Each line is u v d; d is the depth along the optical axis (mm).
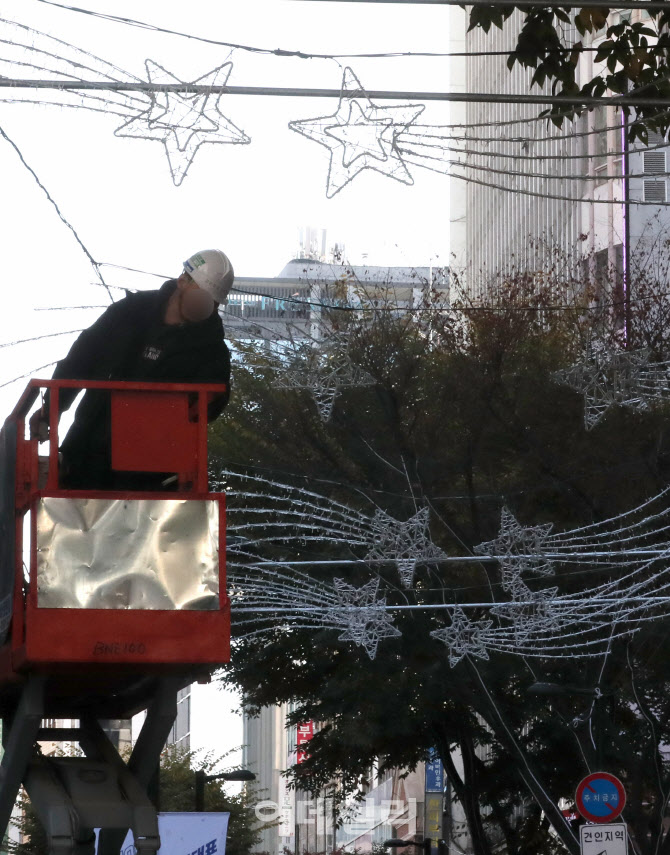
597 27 32875
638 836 56812
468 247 187375
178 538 16281
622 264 88125
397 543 43344
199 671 16656
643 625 53938
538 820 67188
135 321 18438
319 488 56500
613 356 37438
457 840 106688
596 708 54438
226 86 19344
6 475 17734
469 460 54562
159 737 17375
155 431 17047
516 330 58562
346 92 20125
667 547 51594
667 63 32875
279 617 57406
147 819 16578
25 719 16703
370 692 58312
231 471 57594
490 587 52750
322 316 56562
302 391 55031
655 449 53688
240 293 38656
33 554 15859
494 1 21172
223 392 17328
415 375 55938
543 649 52188
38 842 75625
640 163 102875
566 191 116125
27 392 16766
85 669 16453
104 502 16188
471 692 57875
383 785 159875
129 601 16016
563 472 54281
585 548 54250
